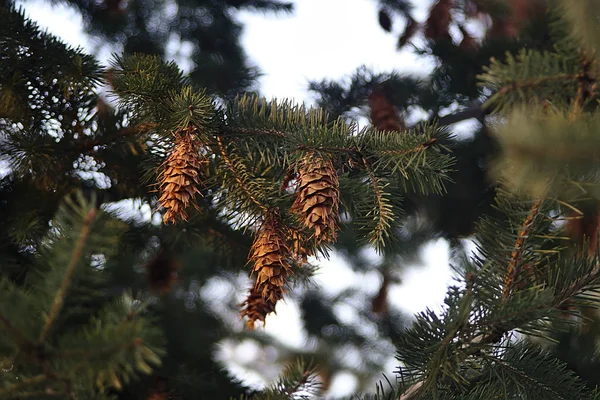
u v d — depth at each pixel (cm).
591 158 141
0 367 141
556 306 152
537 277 154
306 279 178
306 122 163
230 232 180
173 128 162
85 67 169
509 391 155
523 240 152
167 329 207
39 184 175
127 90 163
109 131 172
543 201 150
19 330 138
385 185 162
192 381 188
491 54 205
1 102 169
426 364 152
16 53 169
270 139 163
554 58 147
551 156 141
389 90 203
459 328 150
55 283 140
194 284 263
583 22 145
